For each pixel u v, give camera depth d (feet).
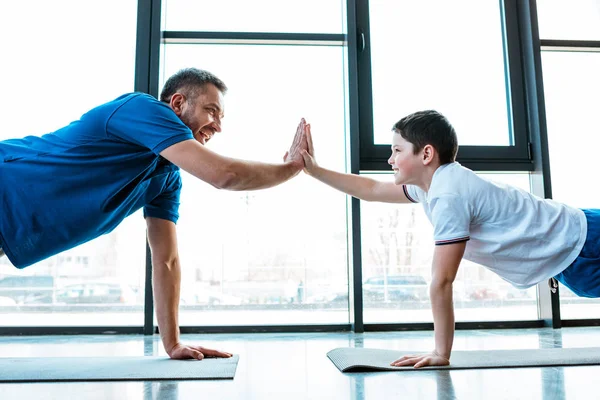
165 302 4.90
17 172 3.99
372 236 8.82
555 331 8.06
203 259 8.59
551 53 9.70
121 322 8.38
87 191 4.11
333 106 9.17
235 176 4.11
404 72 9.37
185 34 8.99
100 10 9.02
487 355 4.90
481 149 9.14
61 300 8.33
